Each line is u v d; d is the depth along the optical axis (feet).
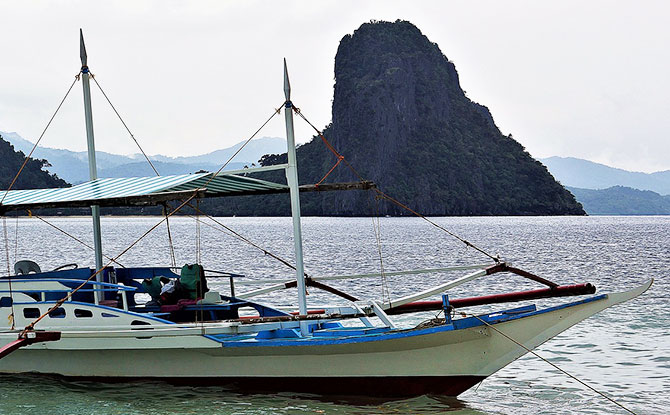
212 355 43.14
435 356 41.37
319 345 41.19
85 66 53.26
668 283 111.14
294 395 43.24
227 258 170.50
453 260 169.48
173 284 47.44
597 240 285.43
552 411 42.22
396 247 227.61
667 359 54.60
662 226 563.07
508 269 50.88
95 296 46.42
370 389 42.34
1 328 46.19
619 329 66.23
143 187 44.75
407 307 50.88
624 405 43.45
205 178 45.39
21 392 44.11
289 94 44.16
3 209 45.96
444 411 41.81
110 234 334.03
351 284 110.01
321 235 330.75
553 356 55.98
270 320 42.98
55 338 41.45
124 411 40.68
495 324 40.63
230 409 41.06
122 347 42.93
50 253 184.44
